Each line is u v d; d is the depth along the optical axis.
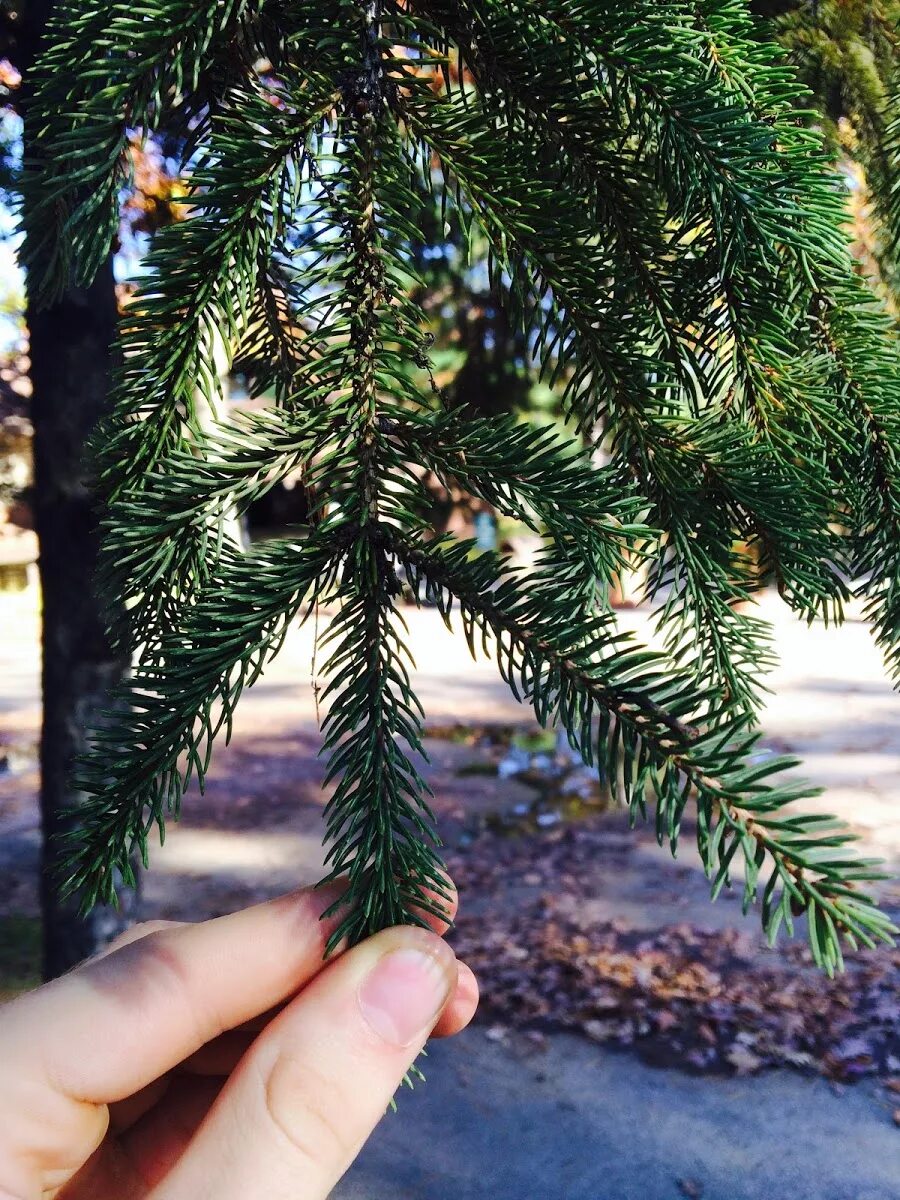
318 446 0.13
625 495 0.14
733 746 0.12
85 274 0.14
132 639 0.14
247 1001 0.17
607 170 0.15
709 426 0.15
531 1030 0.81
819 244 0.15
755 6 0.22
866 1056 0.76
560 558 0.13
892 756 1.52
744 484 0.15
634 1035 0.80
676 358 0.16
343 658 0.12
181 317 0.13
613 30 0.14
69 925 0.56
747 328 0.16
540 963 0.91
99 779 0.12
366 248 0.13
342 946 0.17
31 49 0.31
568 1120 0.69
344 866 0.12
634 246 0.16
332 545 0.12
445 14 0.14
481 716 1.91
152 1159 0.19
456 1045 0.79
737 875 1.08
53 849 0.53
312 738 1.80
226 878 1.13
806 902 0.10
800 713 1.84
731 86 0.15
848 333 0.17
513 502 0.13
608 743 0.12
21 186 0.15
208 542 0.13
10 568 4.23
